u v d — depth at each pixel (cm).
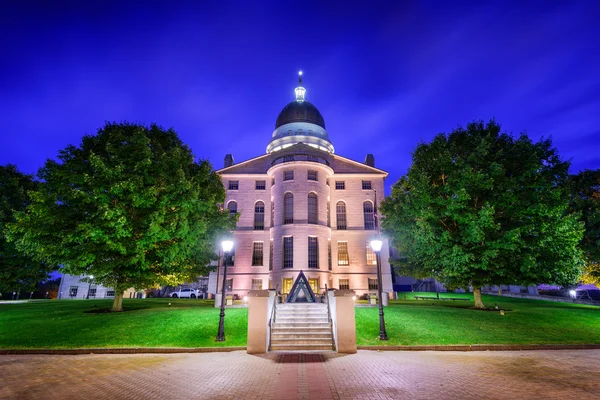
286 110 5378
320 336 1401
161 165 1953
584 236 2658
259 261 3891
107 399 730
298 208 3622
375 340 1416
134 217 1883
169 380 880
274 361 1120
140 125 2278
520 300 3356
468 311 1998
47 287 5056
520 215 1994
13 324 1681
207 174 2295
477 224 1880
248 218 4019
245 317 1702
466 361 1112
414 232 2142
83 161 1955
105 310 2044
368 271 3822
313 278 3419
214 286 3803
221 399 725
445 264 2022
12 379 897
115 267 1889
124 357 1199
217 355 1227
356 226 3962
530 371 972
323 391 777
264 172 4200
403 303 2783
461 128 2502
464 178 1978
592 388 803
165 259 1858
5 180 2703
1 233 2367
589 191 3070
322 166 3806
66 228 1845
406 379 880
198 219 2061
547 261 1989
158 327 1537
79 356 1221
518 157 2095
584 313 2027
